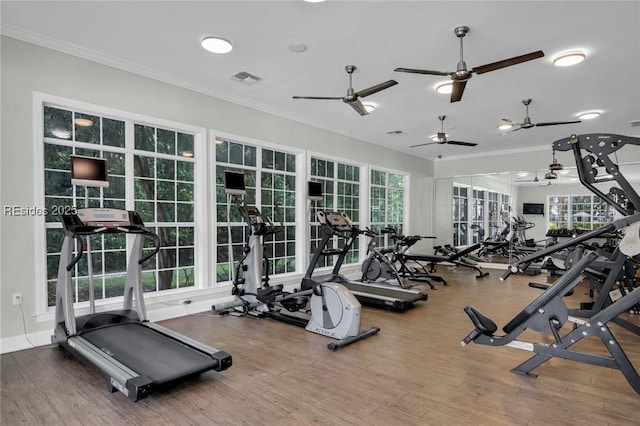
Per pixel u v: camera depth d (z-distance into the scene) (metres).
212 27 3.45
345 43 3.72
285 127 6.29
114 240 4.39
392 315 4.90
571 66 4.16
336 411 2.45
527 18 3.21
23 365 3.19
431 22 3.30
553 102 5.46
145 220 4.62
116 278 4.41
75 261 3.32
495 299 5.82
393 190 9.27
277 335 4.04
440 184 10.50
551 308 2.81
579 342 3.79
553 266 7.89
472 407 2.49
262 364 3.22
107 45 3.85
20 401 2.57
